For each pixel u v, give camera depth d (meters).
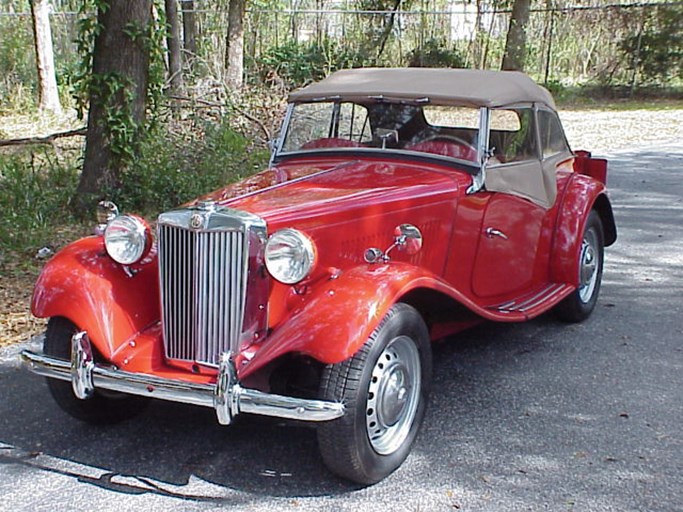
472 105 4.61
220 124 10.79
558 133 5.80
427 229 4.33
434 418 4.23
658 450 3.87
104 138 8.62
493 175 4.67
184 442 4.00
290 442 4.00
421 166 4.68
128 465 3.77
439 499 3.44
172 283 3.69
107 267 3.95
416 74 5.11
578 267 5.45
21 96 18.38
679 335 5.51
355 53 24.28
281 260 3.44
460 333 5.59
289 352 3.54
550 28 25.53
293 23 25.52
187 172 9.38
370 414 3.50
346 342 3.25
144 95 8.84
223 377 3.26
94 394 4.01
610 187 11.01
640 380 4.74
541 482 3.57
